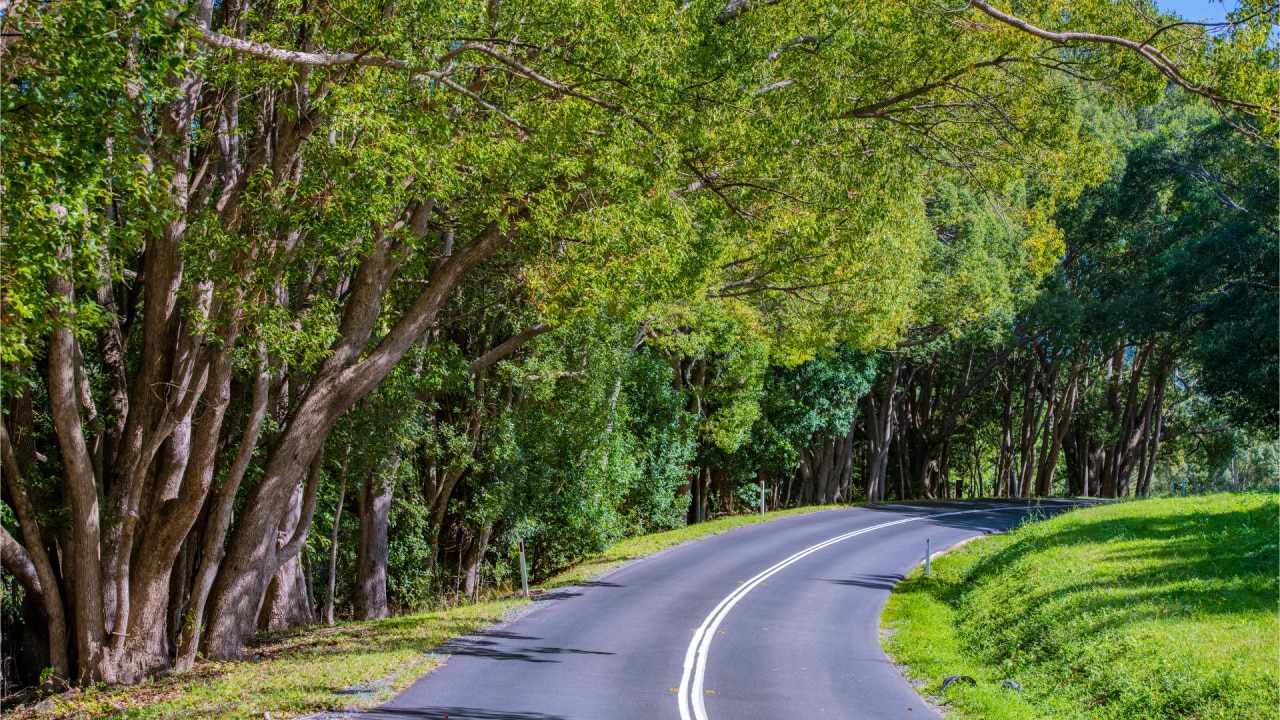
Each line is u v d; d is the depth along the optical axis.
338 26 13.30
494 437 27.66
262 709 11.10
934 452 67.81
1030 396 60.81
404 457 25.66
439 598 28.06
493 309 26.48
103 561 15.24
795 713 11.89
